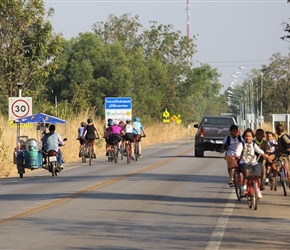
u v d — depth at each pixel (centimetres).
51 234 2961
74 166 7356
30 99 6950
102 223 3259
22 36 9250
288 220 3412
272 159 4538
